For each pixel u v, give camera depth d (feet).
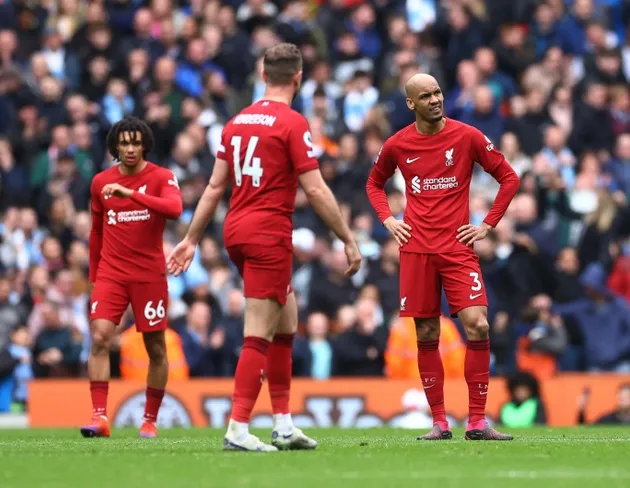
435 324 100.07
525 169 204.13
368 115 213.46
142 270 113.60
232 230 82.99
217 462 75.36
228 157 84.28
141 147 113.39
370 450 83.76
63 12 247.50
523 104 221.05
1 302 180.14
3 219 208.23
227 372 173.17
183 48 231.30
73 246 188.44
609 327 184.24
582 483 66.39
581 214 204.33
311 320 173.17
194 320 172.65
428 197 98.48
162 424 153.99
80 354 176.96
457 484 65.57
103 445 94.94
